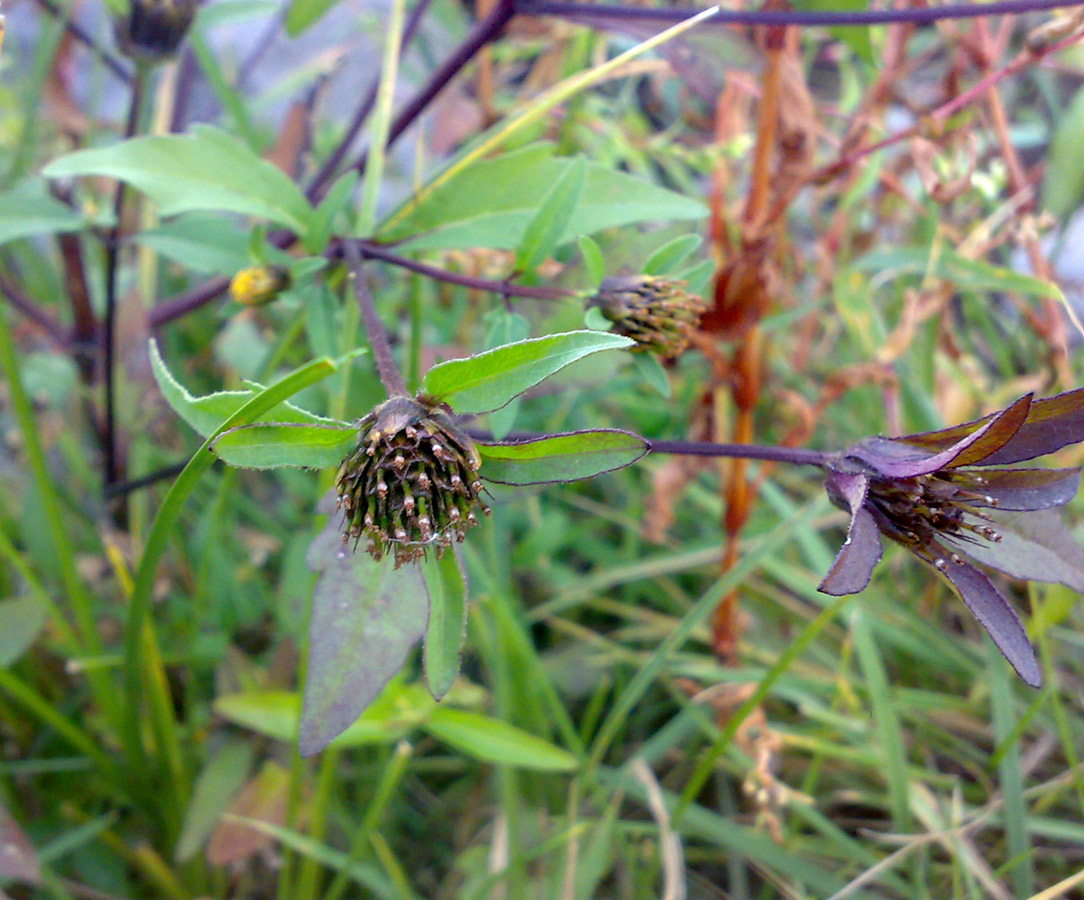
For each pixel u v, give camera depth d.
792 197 0.19
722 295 0.19
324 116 0.30
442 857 0.19
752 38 0.19
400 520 0.11
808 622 0.21
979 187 0.19
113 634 0.20
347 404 0.19
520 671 0.18
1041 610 0.17
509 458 0.11
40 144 0.27
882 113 0.23
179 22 0.17
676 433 0.24
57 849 0.16
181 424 0.23
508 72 0.31
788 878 0.17
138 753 0.17
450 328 0.23
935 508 0.12
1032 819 0.17
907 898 0.17
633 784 0.17
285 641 0.19
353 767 0.19
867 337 0.22
